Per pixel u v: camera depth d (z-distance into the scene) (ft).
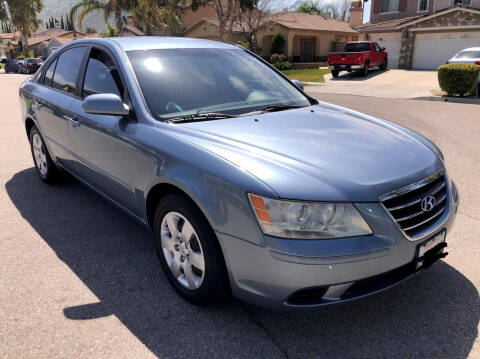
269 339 8.09
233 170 7.63
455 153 21.47
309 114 10.77
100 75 11.78
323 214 7.07
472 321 8.54
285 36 103.71
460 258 10.93
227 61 12.34
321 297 7.38
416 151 9.14
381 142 9.17
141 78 10.51
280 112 10.69
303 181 7.30
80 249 11.62
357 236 7.18
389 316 8.73
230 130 9.11
